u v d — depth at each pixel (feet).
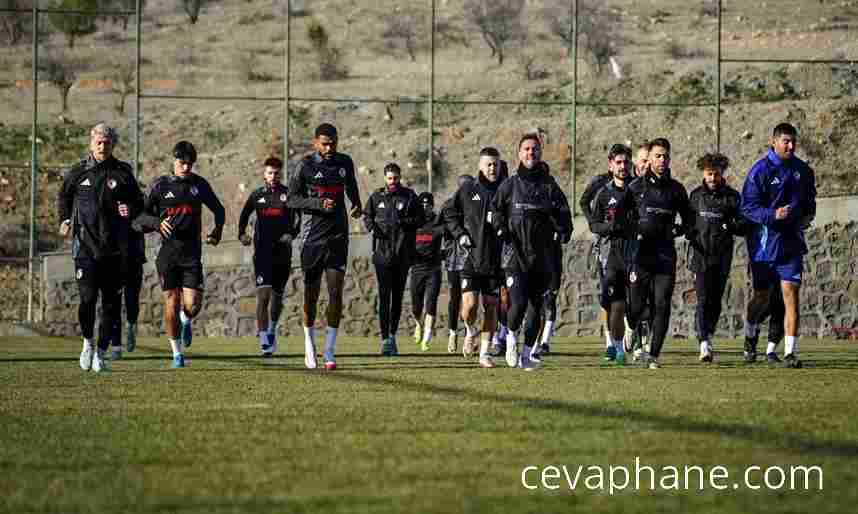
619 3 622.54
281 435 75.31
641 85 488.44
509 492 56.70
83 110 542.16
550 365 145.69
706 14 635.66
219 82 587.68
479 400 96.78
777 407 89.76
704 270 152.35
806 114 415.85
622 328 146.30
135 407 92.84
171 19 651.25
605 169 397.80
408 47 578.25
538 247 131.75
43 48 602.44
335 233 136.26
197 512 52.54
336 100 260.01
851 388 107.96
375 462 64.75
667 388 108.27
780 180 140.36
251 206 180.24
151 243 255.70
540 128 424.46
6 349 193.47
